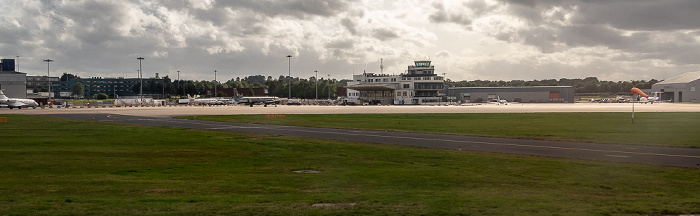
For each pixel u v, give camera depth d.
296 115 95.56
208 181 21.23
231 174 23.80
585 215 14.73
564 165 28.17
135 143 40.66
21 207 14.90
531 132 53.28
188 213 14.39
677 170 26.14
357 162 29.39
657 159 31.27
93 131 53.66
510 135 49.56
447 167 27.16
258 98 198.25
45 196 16.94
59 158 29.42
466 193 18.69
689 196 18.42
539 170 26.02
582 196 18.16
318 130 57.00
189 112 109.69
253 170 25.52
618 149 37.19
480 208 15.63
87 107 150.12
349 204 16.16
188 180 21.48
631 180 22.62
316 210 15.09
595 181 22.27
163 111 115.62
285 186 20.20
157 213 14.34
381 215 14.52
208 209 14.99
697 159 31.22
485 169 26.34
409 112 110.44
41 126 61.62
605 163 29.17
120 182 20.52
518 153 34.72
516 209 15.52
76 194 17.47
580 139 45.16
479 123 69.62
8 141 40.88
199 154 33.22
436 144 41.06
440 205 16.06
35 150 33.97
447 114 98.94
